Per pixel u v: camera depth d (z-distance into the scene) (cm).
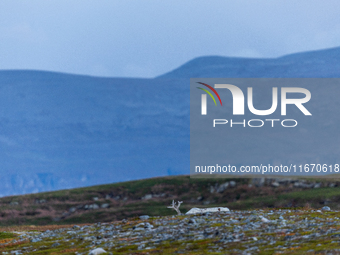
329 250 1755
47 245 2875
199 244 2273
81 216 15062
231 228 2666
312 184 15550
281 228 2505
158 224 3222
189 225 2989
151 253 2150
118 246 2480
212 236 2461
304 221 2727
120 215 14975
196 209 4025
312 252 1766
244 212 3531
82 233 3284
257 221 2877
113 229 3291
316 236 2122
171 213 14875
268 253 1877
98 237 2930
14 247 3002
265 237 2269
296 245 1977
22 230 4884
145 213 14988
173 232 2767
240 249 2047
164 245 2359
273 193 15625
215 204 15900
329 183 15312
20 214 15050
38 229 5103
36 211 15412
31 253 2602
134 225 3350
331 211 3341
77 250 2516
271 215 3181
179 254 2061
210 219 3195
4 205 15838
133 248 2362
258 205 14612
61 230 3738
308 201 13775
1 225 13900
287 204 13988
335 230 2222
